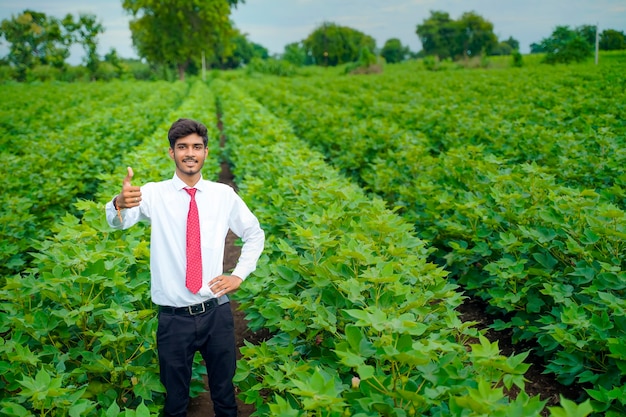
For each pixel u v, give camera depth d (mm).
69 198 7961
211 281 3119
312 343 3590
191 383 3959
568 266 4645
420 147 8320
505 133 9812
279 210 5586
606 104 14266
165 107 20016
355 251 3391
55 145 10219
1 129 15258
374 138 10352
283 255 4742
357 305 3363
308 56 144250
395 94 22703
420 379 2900
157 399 3654
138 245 4137
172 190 3154
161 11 66500
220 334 3234
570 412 2033
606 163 6902
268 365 3312
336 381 2877
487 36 116250
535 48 107312
